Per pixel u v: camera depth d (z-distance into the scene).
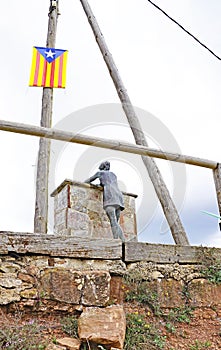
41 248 2.97
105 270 3.07
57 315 2.77
